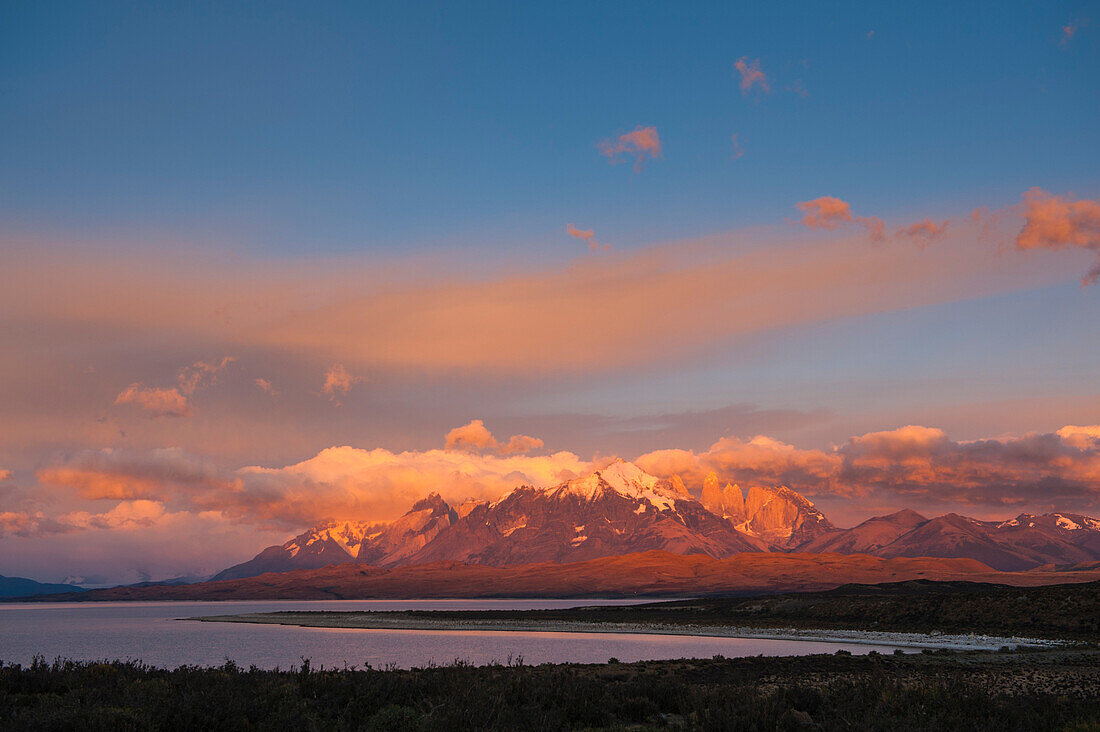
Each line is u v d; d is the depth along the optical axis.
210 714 26.16
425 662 82.75
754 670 57.22
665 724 29.56
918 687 36.53
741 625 140.75
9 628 189.75
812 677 52.44
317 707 30.14
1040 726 27.95
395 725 27.12
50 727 23.84
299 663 83.06
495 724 26.42
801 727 27.55
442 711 28.61
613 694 36.47
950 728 27.47
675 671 55.62
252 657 93.31
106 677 36.19
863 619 133.38
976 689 37.81
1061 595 116.56
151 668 41.59
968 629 111.75
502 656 90.38
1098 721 27.39
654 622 158.25
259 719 26.89
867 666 59.84
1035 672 54.19
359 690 33.25
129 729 23.86
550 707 31.36
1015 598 120.50
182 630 173.12
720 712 28.94
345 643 119.00
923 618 124.75
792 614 152.25
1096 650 76.75
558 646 106.94
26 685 33.69
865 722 27.84
